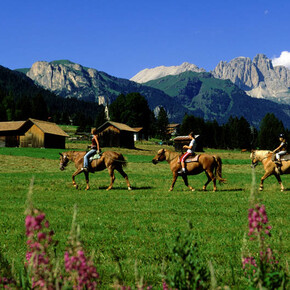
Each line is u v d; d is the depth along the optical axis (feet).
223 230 30.55
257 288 11.46
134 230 30.73
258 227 10.87
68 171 111.14
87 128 569.64
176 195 54.75
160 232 30.17
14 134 257.96
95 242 26.96
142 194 56.08
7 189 61.46
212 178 59.88
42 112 647.56
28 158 152.66
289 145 378.94
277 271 12.10
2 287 11.66
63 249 23.67
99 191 60.13
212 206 43.91
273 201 47.50
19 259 21.97
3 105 631.15
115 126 302.66
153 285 18.11
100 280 18.76
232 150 432.25
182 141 309.22
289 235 28.37
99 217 37.06
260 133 470.80
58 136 261.24
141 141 423.64
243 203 46.16
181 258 12.01
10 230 31.12
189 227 12.07
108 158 62.95
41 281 10.13
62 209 41.81
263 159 62.59
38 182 74.13
